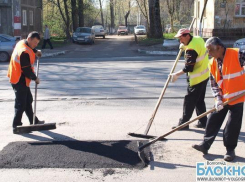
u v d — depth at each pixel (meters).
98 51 24.34
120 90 9.59
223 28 26.38
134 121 6.67
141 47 25.52
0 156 4.98
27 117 7.06
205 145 4.97
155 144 5.46
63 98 8.66
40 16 37.69
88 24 52.12
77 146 5.34
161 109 7.52
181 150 5.22
